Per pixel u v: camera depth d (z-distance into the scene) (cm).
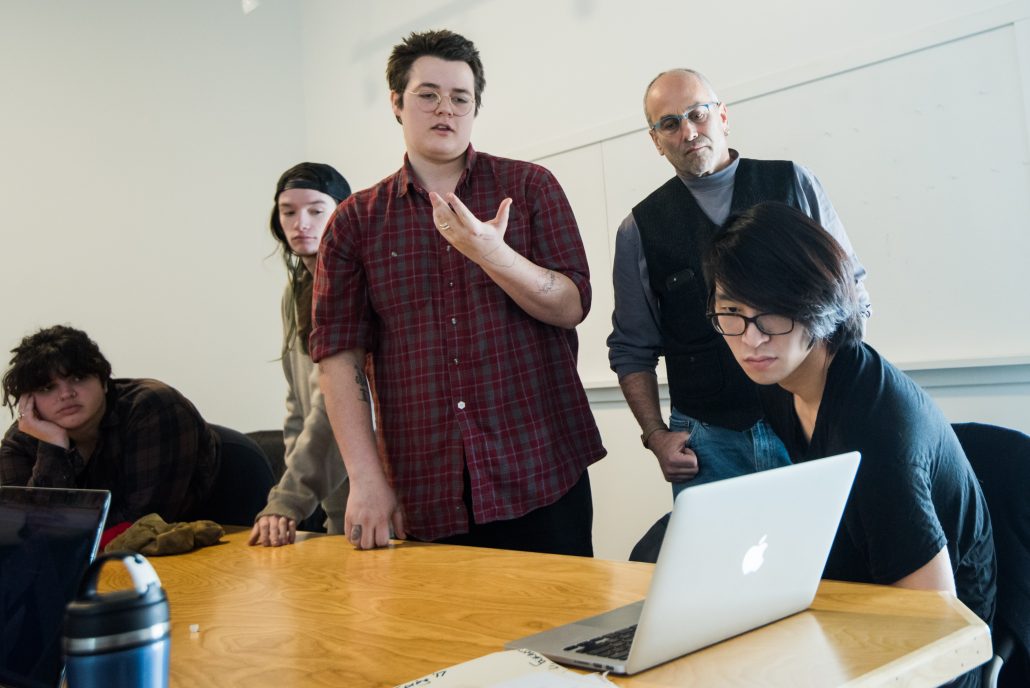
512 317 171
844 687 73
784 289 115
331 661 91
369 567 142
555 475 169
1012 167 242
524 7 372
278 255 459
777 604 91
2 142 372
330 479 194
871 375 116
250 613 117
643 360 223
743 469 202
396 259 173
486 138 392
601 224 344
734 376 202
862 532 115
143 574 56
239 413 435
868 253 272
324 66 467
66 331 218
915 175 261
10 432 235
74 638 53
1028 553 132
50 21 389
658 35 326
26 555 88
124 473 217
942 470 116
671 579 77
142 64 416
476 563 137
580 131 350
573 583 117
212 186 436
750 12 298
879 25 267
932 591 100
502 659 83
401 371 173
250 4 452
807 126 284
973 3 247
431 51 170
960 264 253
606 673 80
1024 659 128
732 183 210
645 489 328
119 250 401
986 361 246
